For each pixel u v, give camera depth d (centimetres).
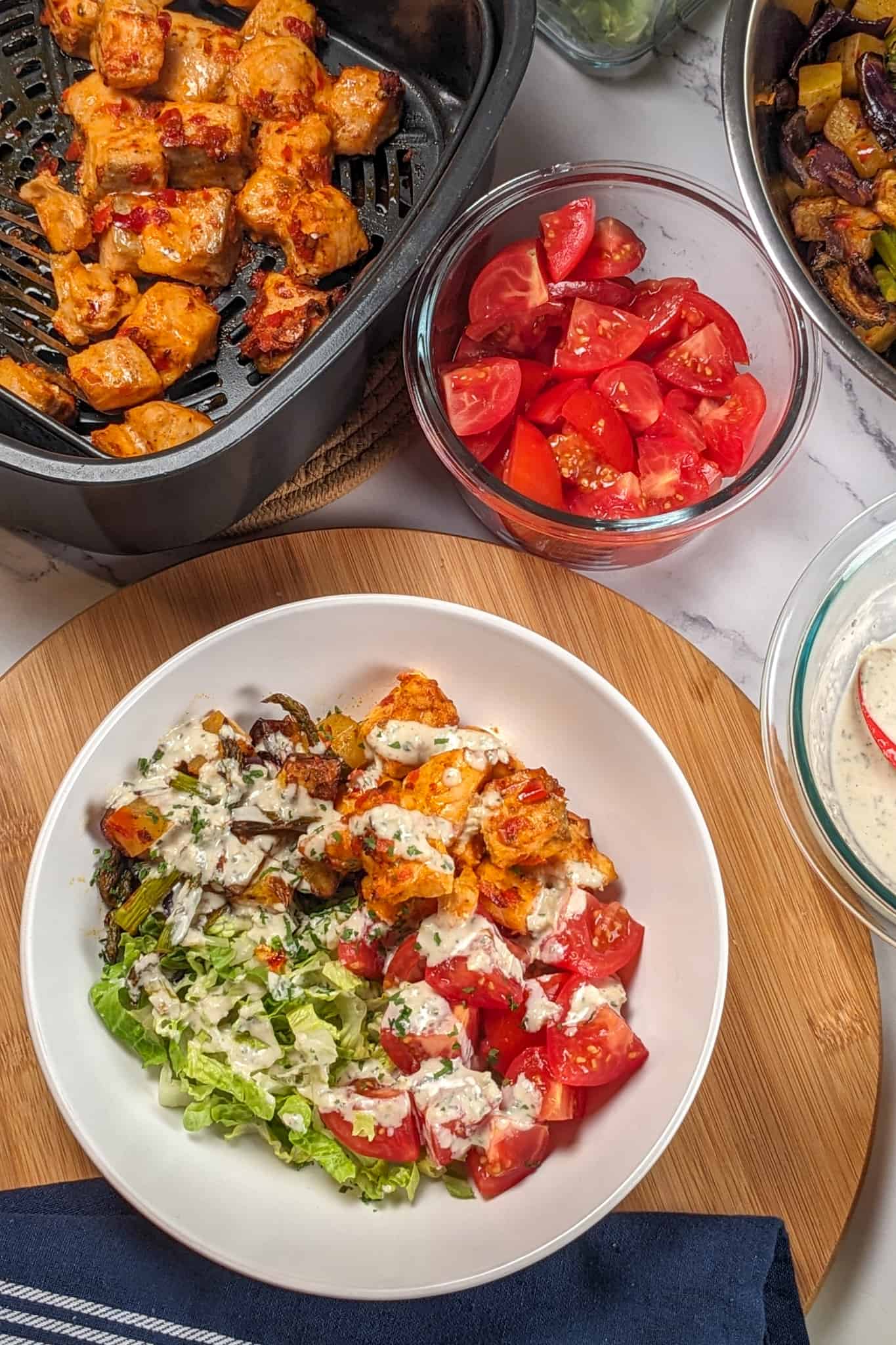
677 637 59
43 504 52
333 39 60
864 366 52
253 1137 54
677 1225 55
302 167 57
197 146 56
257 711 58
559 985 54
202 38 58
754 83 53
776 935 57
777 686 58
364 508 62
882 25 54
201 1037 53
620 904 56
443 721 56
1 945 56
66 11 57
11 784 57
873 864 56
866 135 55
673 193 59
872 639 58
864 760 56
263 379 58
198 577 59
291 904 55
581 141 63
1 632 60
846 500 61
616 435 57
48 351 58
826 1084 56
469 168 52
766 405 61
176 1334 54
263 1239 52
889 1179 59
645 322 58
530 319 58
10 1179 55
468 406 57
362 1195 53
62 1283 54
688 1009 55
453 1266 52
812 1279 55
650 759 56
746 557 61
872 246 56
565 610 59
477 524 62
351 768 57
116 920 54
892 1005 59
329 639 58
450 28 57
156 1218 51
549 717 58
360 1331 54
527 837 53
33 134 59
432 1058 53
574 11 60
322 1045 52
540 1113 52
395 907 54
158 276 58
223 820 55
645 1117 53
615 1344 54
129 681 58
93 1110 53
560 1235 51
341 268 58
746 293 61
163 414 55
